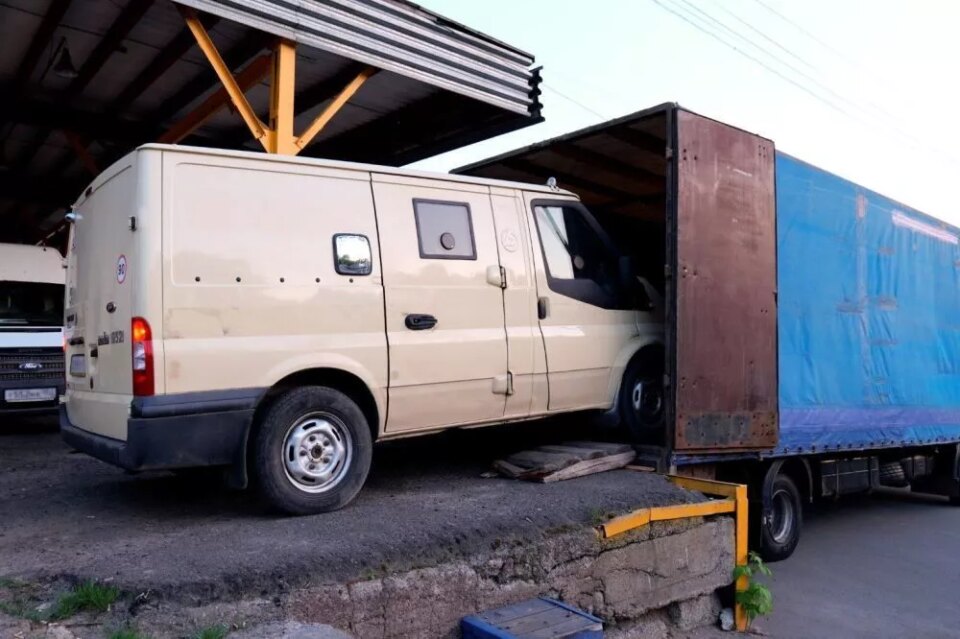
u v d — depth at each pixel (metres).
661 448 6.56
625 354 6.98
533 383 6.32
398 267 5.68
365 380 5.41
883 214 8.98
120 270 5.01
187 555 4.20
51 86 10.14
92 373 5.45
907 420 9.28
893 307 9.08
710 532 5.96
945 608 6.65
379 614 4.18
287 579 3.97
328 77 9.95
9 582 3.90
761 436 7.07
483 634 4.31
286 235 5.25
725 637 5.80
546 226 6.71
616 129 7.16
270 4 7.87
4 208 17.03
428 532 4.68
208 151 5.06
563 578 5.03
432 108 11.03
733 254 6.90
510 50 10.16
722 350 6.75
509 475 6.38
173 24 8.45
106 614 3.58
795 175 7.70
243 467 4.91
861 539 9.00
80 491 6.20
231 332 4.95
